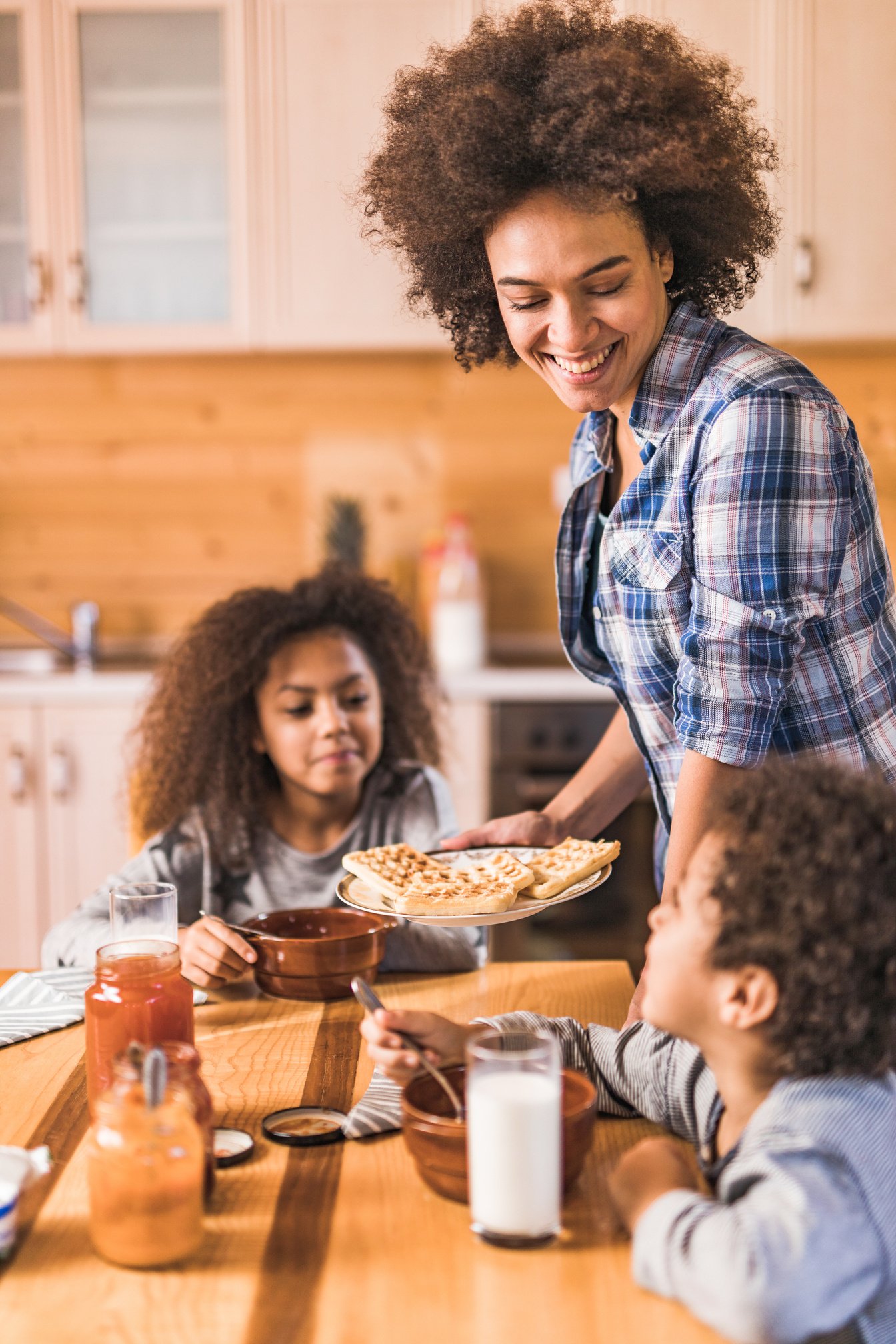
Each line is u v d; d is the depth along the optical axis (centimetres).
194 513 348
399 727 188
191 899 170
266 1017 131
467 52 131
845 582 124
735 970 84
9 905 303
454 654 315
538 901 126
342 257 305
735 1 291
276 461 347
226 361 344
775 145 137
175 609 351
